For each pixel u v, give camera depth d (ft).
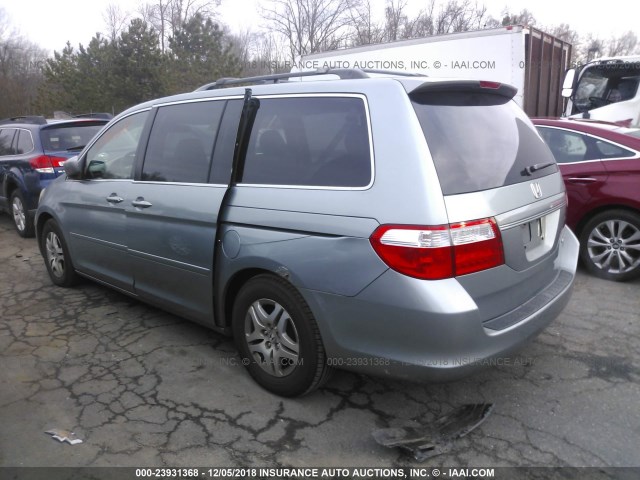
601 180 16.49
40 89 95.91
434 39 31.58
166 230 11.63
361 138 8.83
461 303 7.89
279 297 9.62
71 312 14.83
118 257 13.50
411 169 8.16
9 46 128.06
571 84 31.40
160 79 86.48
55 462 8.54
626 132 16.98
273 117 10.18
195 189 11.02
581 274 17.43
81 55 91.97
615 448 8.77
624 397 10.23
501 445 8.87
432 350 8.00
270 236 9.49
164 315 14.53
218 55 94.12
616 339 12.69
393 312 8.13
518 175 9.66
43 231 16.92
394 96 8.68
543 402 10.11
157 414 9.82
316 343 9.32
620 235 16.48
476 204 8.36
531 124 11.31
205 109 11.51
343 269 8.54
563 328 13.34
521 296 9.45
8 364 11.82
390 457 8.63
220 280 10.62
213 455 8.69
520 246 9.16
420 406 10.05
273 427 9.41
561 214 10.93
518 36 28.76
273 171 9.89
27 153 23.82
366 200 8.41
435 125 8.68
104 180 13.89
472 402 10.16
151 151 12.53
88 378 11.18
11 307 15.29
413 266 7.91
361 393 10.52
